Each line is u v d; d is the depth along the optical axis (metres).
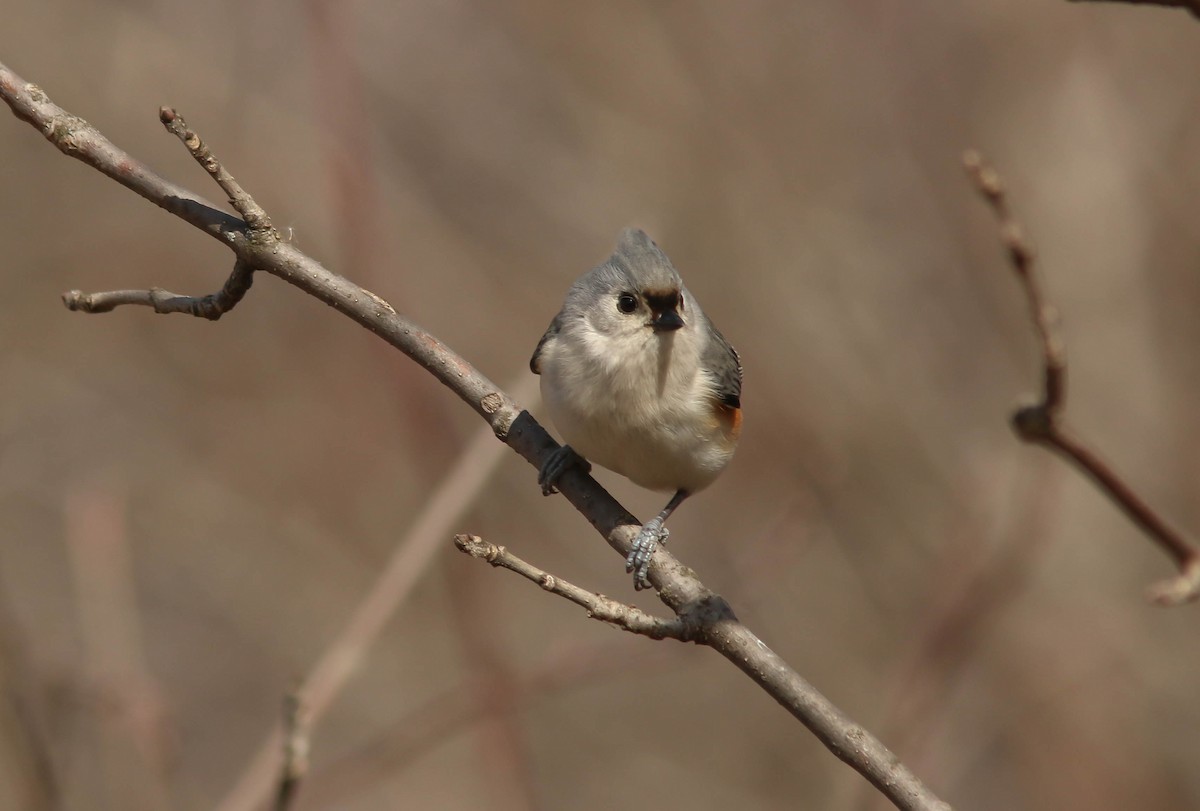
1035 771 12.00
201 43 13.43
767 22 14.13
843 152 13.99
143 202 13.89
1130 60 13.83
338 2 10.50
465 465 7.67
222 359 14.17
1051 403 5.91
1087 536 12.51
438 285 13.61
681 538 13.48
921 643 10.55
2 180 13.61
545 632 13.45
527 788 9.21
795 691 4.80
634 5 14.13
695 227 13.69
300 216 12.59
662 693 13.89
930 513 13.11
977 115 13.95
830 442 13.27
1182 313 13.30
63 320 13.71
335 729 12.23
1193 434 12.83
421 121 14.21
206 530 13.47
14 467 13.10
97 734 9.27
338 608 13.15
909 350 13.68
